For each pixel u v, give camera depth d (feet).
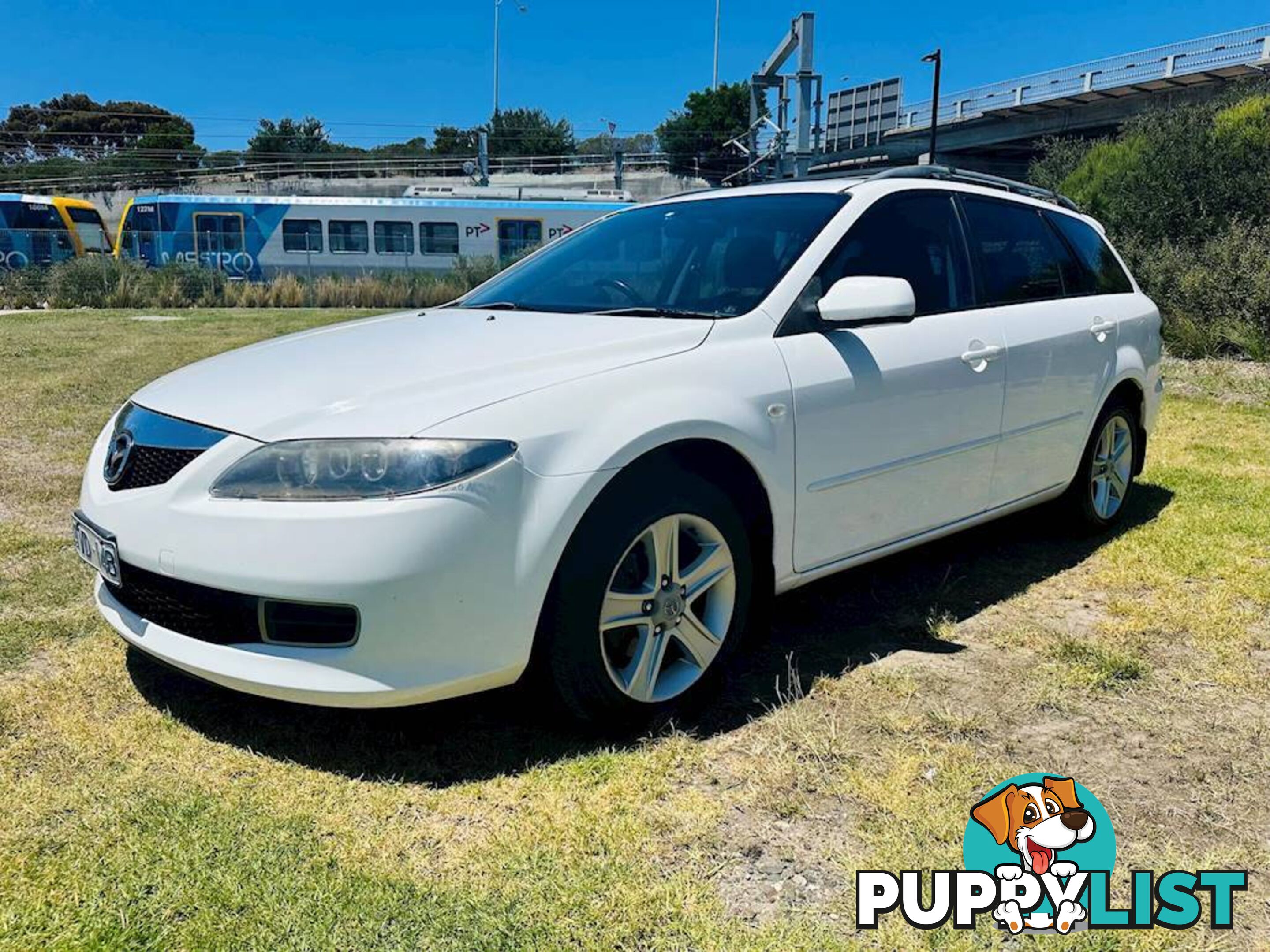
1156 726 8.99
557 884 6.77
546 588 7.99
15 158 254.27
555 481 7.95
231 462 7.97
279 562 7.54
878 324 10.11
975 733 8.84
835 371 10.12
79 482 17.22
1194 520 15.58
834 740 8.63
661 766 8.27
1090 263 14.87
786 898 6.66
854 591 12.62
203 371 9.78
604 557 8.25
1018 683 9.86
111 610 9.15
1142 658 10.47
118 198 199.00
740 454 9.29
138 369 30.27
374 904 6.53
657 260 11.68
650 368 8.96
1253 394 27.25
